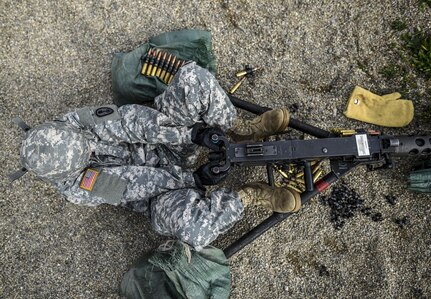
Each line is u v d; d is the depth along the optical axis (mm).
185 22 3869
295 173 3680
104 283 3787
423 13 3795
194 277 3480
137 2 3867
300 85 3861
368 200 3814
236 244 3582
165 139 3246
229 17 3871
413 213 3803
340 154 2943
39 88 3850
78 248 3803
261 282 3785
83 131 3203
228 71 3859
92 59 3865
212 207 3188
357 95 3779
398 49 3822
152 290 3514
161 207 3273
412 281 3754
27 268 3773
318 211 3812
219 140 3018
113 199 3242
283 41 3861
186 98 3156
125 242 3818
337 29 3863
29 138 2840
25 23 3863
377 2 3840
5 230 3783
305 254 3803
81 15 3871
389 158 3072
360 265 3779
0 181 3791
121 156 3395
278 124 3289
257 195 3342
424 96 3795
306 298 3771
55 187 3473
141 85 3711
